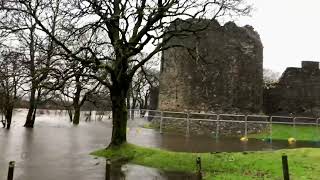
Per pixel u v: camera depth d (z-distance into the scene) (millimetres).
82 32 19172
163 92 33750
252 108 33000
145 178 15508
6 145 23062
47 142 24906
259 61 34094
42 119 53375
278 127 36094
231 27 32594
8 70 18203
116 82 20562
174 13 20156
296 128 35750
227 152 19938
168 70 33406
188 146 23406
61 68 18984
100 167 17312
